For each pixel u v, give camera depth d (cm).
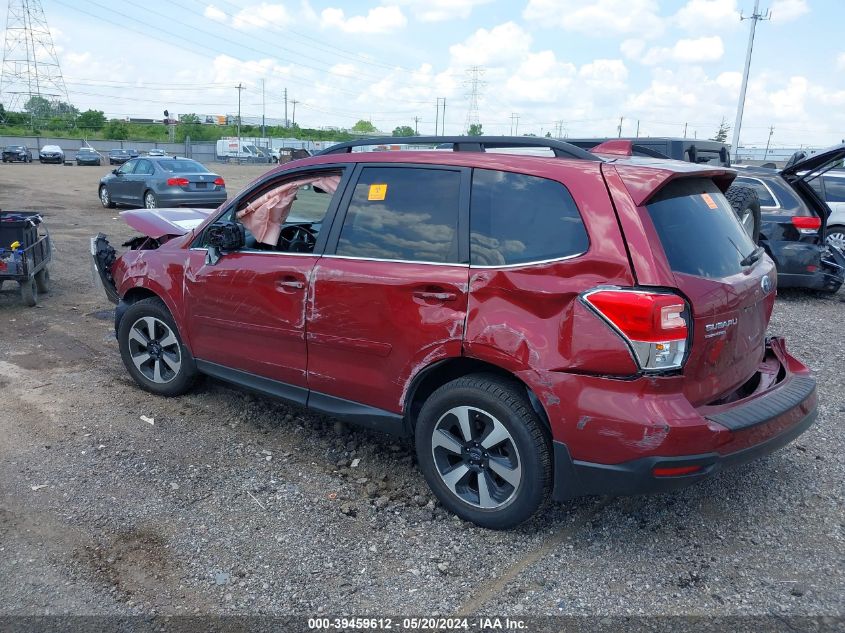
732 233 362
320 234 404
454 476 358
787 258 879
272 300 416
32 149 5822
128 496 381
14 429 462
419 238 364
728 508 378
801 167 860
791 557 334
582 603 300
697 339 305
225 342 457
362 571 321
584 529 356
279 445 448
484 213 346
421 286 350
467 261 344
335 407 402
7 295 838
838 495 393
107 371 576
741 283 335
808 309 862
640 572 321
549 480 331
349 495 388
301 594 305
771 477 413
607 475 308
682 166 343
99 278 618
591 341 303
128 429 465
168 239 562
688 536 351
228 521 360
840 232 1102
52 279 934
